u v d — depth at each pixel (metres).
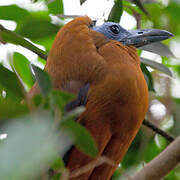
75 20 8.66
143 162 9.91
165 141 10.50
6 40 8.12
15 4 9.75
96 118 7.80
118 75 7.85
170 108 10.77
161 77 11.23
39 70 5.25
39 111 4.68
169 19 12.18
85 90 7.89
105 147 8.26
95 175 8.41
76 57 8.15
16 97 6.68
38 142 3.86
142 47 9.48
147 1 9.88
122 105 7.81
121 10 9.55
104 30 9.08
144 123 9.39
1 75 6.48
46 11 10.21
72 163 7.81
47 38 10.15
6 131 4.38
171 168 6.23
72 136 4.62
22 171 3.59
